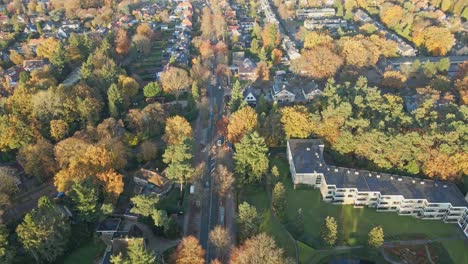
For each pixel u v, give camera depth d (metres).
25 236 113.00
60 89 181.62
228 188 150.75
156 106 186.88
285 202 143.88
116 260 108.62
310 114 173.38
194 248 117.19
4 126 160.62
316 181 154.38
